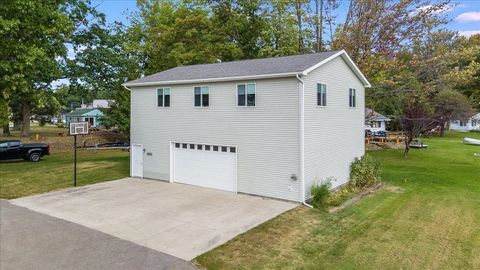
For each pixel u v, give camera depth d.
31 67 17.73
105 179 18.20
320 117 14.61
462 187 17.22
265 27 31.73
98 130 49.78
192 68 19.50
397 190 16.47
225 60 30.78
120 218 11.47
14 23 15.66
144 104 18.55
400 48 26.20
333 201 13.64
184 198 14.19
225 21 32.12
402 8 25.36
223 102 15.34
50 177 18.33
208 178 16.17
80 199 13.98
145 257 8.35
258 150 14.41
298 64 14.34
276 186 14.00
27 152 24.42
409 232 10.49
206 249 8.92
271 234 10.09
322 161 14.86
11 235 9.76
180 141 17.11
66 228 10.42
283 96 13.58
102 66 27.58
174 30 30.09
